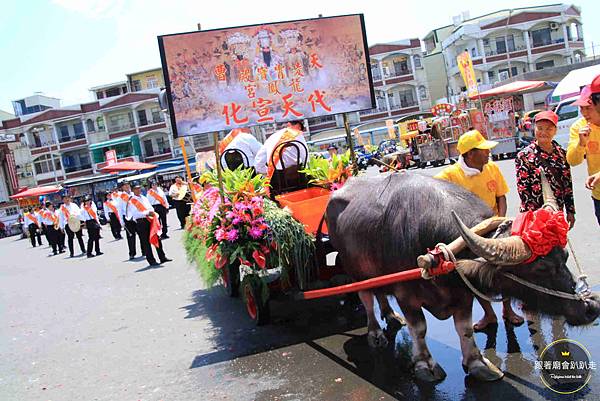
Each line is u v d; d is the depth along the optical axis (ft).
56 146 168.76
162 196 57.98
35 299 33.81
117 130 166.61
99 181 129.70
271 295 19.99
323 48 20.12
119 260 46.21
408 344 16.75
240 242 18.48
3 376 19.54
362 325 19.27
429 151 75.61
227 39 19.01
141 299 28.81
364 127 172.14
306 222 18.84
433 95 177.68
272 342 18.72
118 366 18.89
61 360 20.49
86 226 52.70
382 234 13.66
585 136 14.60
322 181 20.88
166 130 163.32
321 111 20.18
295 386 14.99
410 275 12.27
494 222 11.64
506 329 16.72
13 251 78.79
